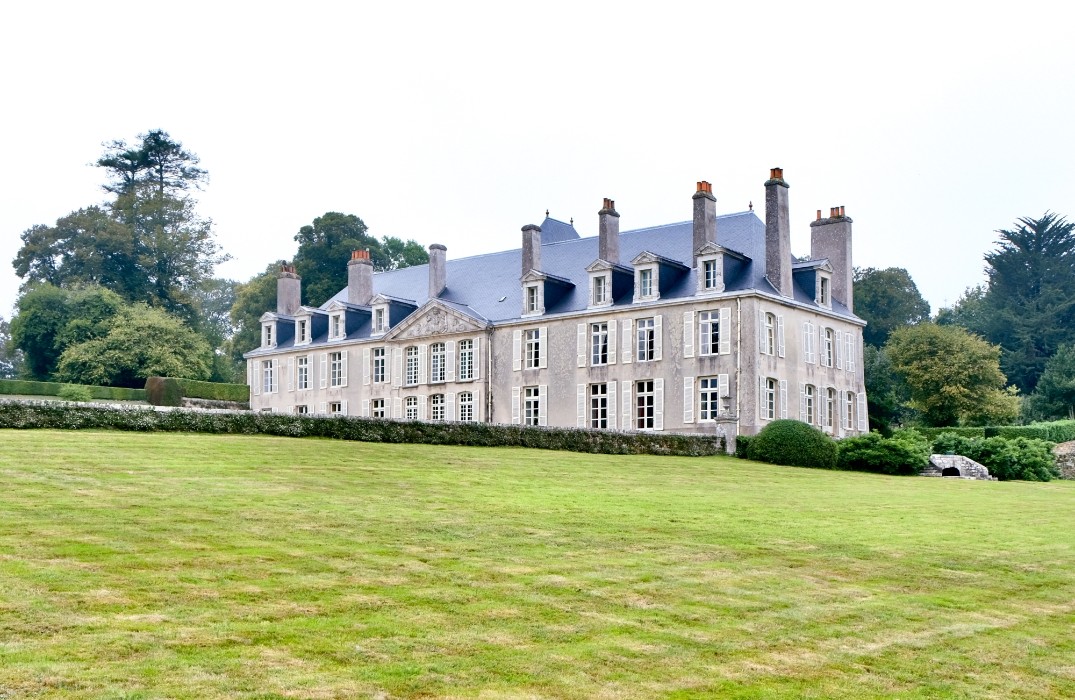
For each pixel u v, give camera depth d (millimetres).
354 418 29172
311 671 9469
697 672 10266
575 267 48094
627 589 12953
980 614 13109
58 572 11688
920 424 60781
